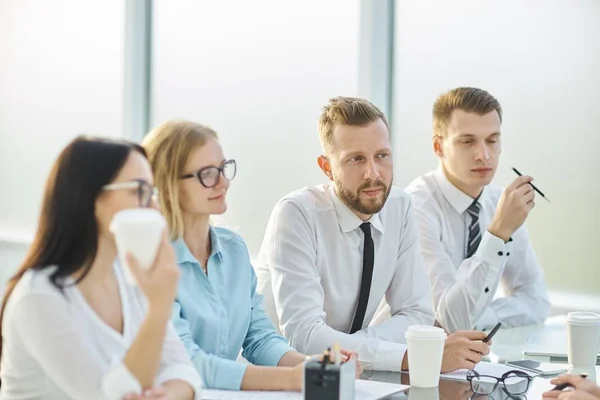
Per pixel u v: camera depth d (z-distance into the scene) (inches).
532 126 166.9
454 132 135.7
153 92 207.9
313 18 189.0
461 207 138.9
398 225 119.3
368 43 180.2
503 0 168.4
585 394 78.9
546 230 166.1
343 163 112.2
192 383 74.9
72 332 68.9
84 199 68.8
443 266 134.7
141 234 63.3
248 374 85.4
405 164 178.9
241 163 197.2
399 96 178.9
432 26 175.3
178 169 91.1
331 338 104.4
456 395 83.6
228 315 97.6
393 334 113.1
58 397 71.5
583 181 163.0
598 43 161.2
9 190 223.6
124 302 74.7
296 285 111.0
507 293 144.3
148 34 207.9
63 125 217.9
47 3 218.2
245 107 197.0
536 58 166.1
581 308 163.3
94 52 213.3
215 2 199.9
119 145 69.7
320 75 188.7
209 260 96.6
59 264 70.3
